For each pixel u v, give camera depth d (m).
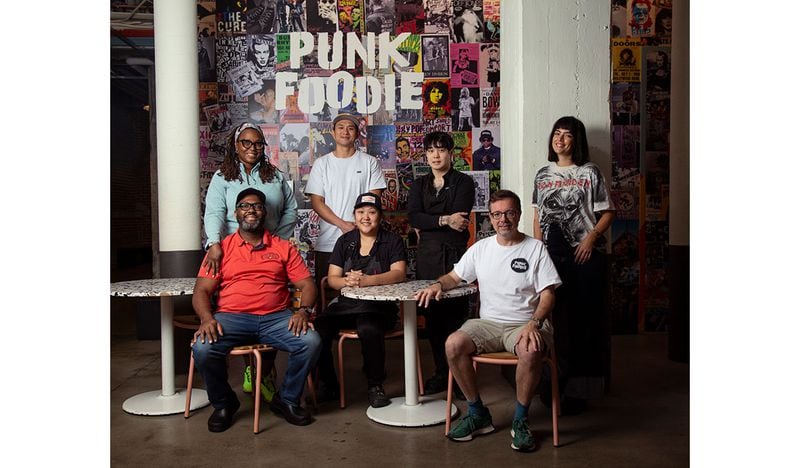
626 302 6.13
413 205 4.31
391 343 6.00
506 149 4.70
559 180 3.88
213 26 5.93
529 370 3.14
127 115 13.76
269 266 3.72
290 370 3.66
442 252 4.17
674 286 5.09
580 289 3.82
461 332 3.33
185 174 5.07
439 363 4.22
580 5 4.19
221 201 4.20
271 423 3.72
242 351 3.60
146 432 3.60
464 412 3.84
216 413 3.64
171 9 5.01
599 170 3.85
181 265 5.07
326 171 4.99
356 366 5.12
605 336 4.11
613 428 3.53
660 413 3.79
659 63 6.04
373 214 4.00
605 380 4.19
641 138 6.07
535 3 4.17
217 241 4.00
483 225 6.08
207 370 3.54
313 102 5.99
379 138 6.03
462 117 6.04
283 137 6.00
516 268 3.42
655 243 6.11
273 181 4.29
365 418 3.79
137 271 13.18
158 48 5.05
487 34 6.02
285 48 5.96
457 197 4.20
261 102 5.98
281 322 3.68
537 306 3.47
